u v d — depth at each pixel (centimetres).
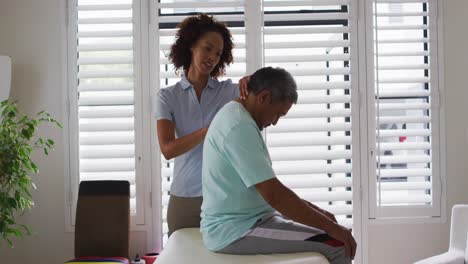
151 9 308
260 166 173
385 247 316
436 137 314
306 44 308
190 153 246
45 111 312
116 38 311
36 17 312
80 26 311
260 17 308
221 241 187
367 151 312
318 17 310
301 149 316
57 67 312
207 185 192
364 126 311
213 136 187
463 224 253
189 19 241
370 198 313
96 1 311
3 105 272
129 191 296
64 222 313
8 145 267
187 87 246
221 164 184
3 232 271
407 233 316
